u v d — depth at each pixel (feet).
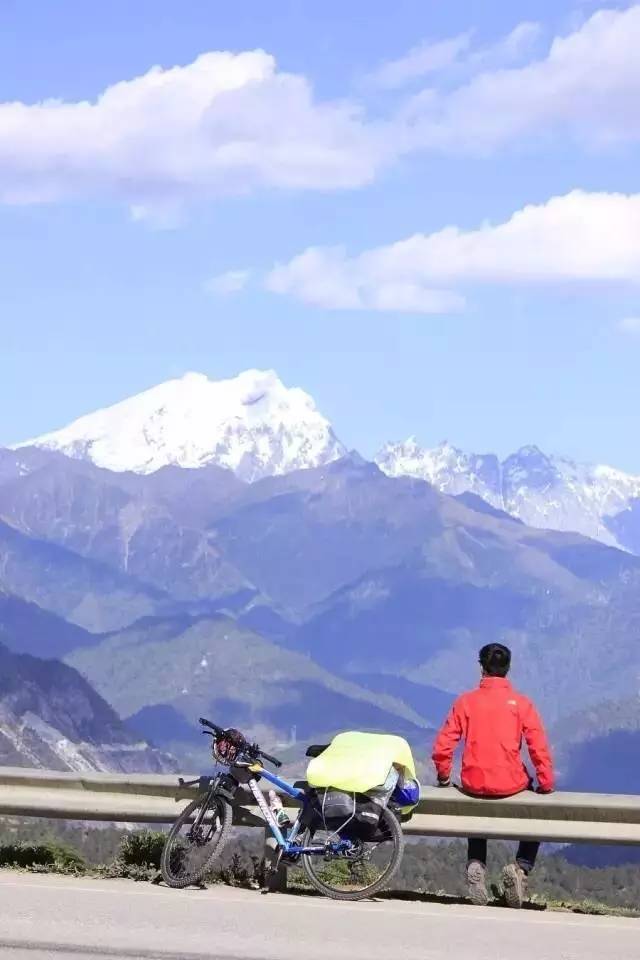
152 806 76.33
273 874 73.51
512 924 66.44
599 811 71.72
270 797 73.67
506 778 73.41
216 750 73.56
